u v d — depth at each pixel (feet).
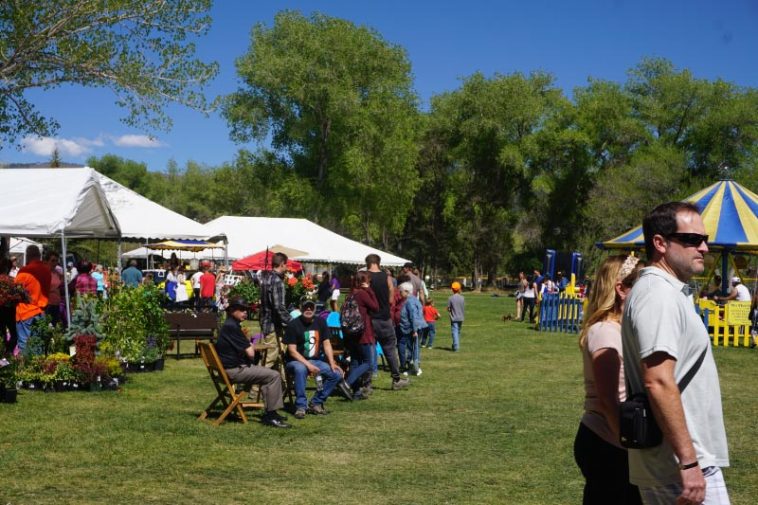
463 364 51.57
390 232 204.64
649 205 180.34
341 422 31.30
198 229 65.98
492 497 20.75
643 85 207.72
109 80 67.67
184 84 69.15
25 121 69.41
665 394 10.36
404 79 171.42
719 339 69.87
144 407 32.96
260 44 164.86
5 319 35.78
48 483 21.16
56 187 44.55
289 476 22.68
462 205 211.82
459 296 59.88
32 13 62.80
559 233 214.07
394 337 40.47
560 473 23.39
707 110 197.98
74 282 54.49
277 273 39.40
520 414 33.19
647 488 10.91
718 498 10.56
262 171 178.09
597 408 13.92
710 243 76.13
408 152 168.14
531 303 92.79
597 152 209.36
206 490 20.94
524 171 203.82
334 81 162.91
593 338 13.64
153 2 67.10
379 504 19.94
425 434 28.99
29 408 31.86
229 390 30.14
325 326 33.55
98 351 39.40
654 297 10.79
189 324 50.70
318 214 172.04
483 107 198.70
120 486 21.08
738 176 189.78
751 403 36.96
